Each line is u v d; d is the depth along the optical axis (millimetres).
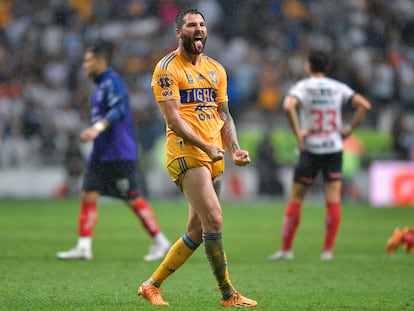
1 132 83062
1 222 55250
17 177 80750
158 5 100125
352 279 30375
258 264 35219
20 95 91625
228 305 23188
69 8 101562
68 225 53375
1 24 101062
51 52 98375
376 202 75062
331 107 37625
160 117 82750
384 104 90875
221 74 23672
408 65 96188
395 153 78250
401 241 36531
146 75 93125
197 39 22781
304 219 59156
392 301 24891
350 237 47531
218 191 23594
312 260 36812
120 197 36625
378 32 99688
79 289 27266
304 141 37500
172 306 23359
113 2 101188
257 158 77375
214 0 100000
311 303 24422
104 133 36250
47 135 83812
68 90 93688
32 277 30219
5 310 22719
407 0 103312
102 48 36344
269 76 91250
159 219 58656
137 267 33594
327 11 100812
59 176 80000
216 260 22656
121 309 22781
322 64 37906
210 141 23031
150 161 79000
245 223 56281
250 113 85875
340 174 37812
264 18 99188
